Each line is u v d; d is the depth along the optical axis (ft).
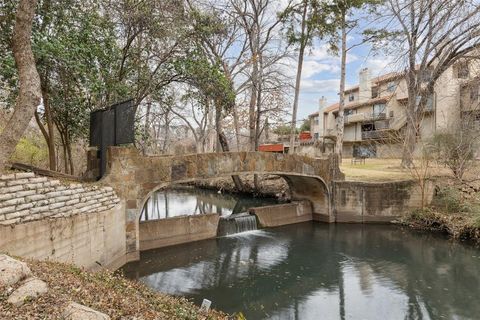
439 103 75.25
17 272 12.89
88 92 37.99
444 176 56.08
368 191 55.93
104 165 34.83
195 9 50.14
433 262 38.73
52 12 32.17
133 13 41.50
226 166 44.47
